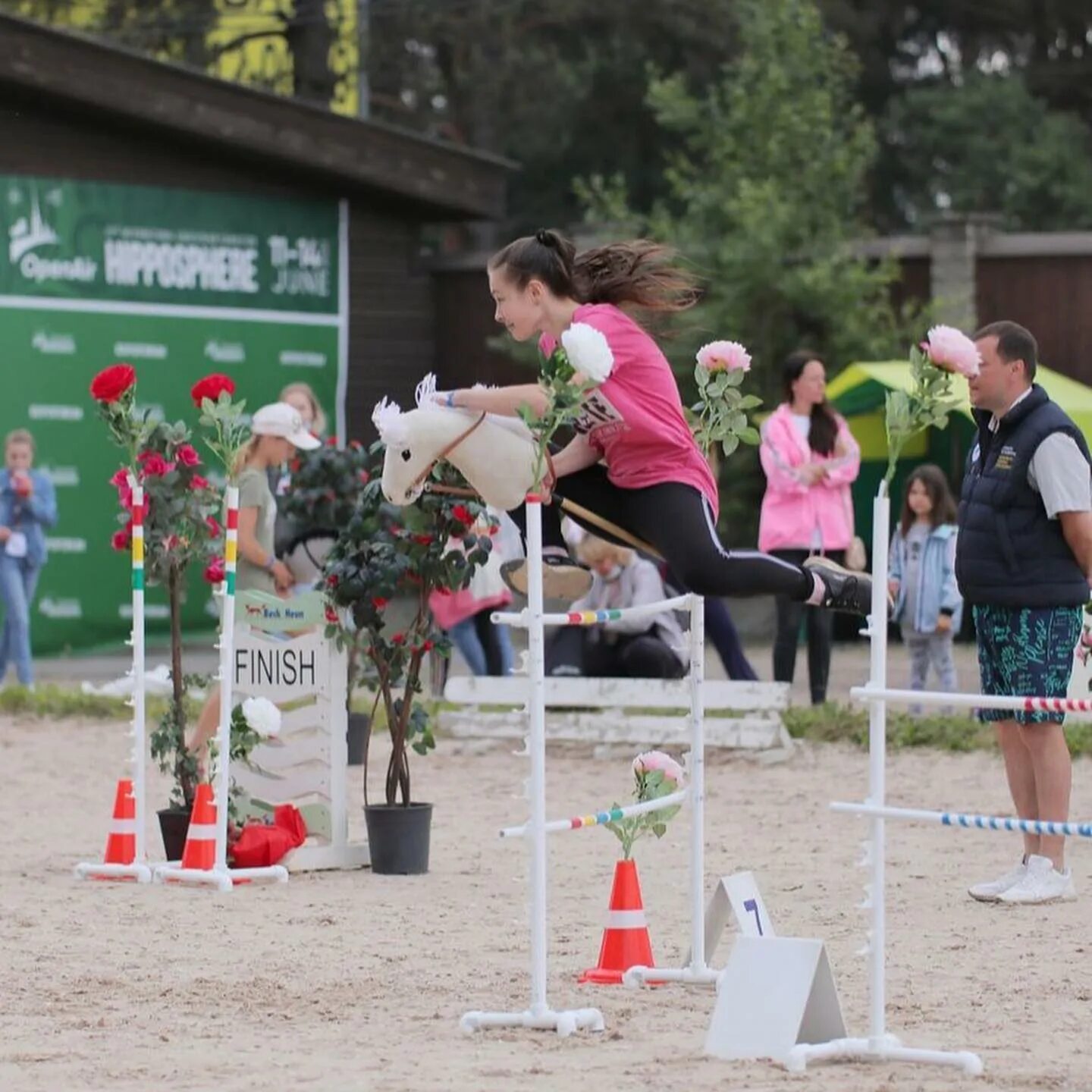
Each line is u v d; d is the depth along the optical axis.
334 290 46.72
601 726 27.62
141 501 19.39
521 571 13.84
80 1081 11.36
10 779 26.17
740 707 26.77
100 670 41.31
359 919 16.97
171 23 69.19
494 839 21.44
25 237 42.16
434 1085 11.16
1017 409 17.48
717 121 49.72
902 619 29.64
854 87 80.88
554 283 13.39
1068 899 17.56
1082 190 76.31
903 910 17.12
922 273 45.94
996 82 80.19
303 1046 12.28
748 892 14.20
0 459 41.91
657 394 12.97
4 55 40.47
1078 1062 11.81
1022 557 17.41
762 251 44.59
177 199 44.25
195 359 44.53
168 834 19.69
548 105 75.19
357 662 27.56
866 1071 11.56
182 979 14.40
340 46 66.38
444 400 13.55
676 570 13.10
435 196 46.56
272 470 26.14
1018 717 17.38
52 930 16.44
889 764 26.31
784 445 28.72
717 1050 11.97
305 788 19.92
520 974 14.55
